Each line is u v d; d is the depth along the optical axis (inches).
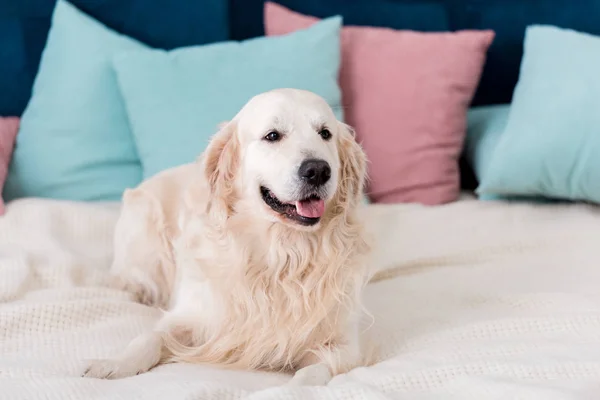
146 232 80.4
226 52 101.6
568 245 86.0
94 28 108.0
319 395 47.7
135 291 79.7
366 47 107.4
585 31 119.7
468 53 106.0
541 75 99.0
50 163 103.1
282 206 60.8
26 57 115.7
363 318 69.2
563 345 57.9
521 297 70.1
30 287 73.6
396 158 103.3
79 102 103.7
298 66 100.4
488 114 112.0
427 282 77.9
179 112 98.9
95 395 49.6
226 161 64.3
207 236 64.8
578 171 92.4
